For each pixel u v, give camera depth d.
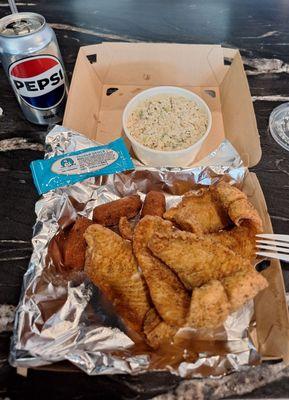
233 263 0.24
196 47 0.39
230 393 0.23
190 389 0.24
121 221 0.29
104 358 0.23
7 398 0.23
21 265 0.29
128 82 0.42
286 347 0.22
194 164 0.36
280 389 0.23
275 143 0.36
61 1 0.49
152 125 0.36
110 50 0.39
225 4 0.49
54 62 0.33
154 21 0.47
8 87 0.40
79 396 0.23
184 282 0.25
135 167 0.32
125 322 0.25
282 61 0.42
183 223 0.27
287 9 0.48
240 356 0.23
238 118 0.35
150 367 0.23
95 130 0.39
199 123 0.36
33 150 0.36
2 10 0.48
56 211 0.30
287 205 0.32
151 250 0.25
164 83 0.42
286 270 0.28
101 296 0.27
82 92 0.37
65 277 0.28
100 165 0.32
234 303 0.23
